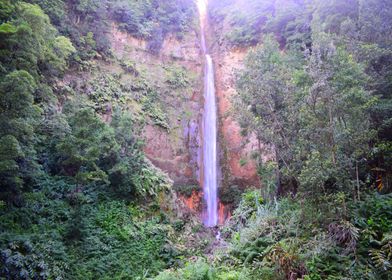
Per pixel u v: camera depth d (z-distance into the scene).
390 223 7.67
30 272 8.27
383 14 13.06
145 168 16.12
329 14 17.75
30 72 12.68
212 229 16.89
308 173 8.16
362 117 9.14
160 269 11.84
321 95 8.91
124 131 15.80
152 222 14.17
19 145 9.86
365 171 10.09
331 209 7.98
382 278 6.58
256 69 14.40
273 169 13.16
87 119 12.78
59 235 10.47
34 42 12.47
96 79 18.98
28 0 15.84
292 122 11.29
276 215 10.63
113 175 14.10
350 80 9.48
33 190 11.56
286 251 7.67
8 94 9.49
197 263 9.03
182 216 16.53
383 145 9.36
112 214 13.04
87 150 11.76
